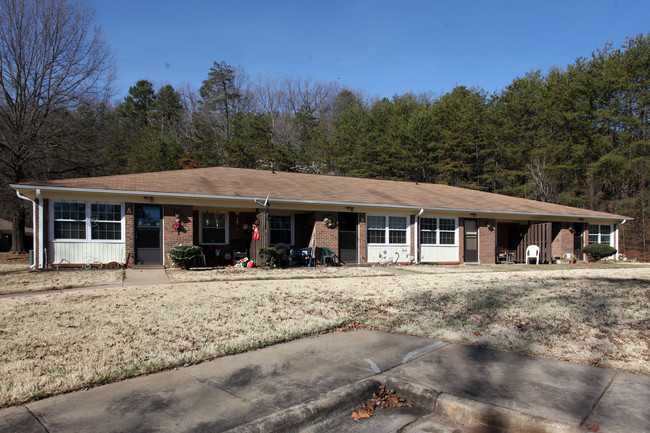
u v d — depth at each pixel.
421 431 3.63
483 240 21.08
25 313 7.08
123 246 14.87
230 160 40.69
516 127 40.06
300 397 3.93
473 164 41.38
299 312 7.46
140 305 7.83
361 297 9.13
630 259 28.16
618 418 3.49
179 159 40.00
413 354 5.25
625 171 34.34
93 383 4.20
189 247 14.47
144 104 59.88
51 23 24.41
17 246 26.17
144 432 3.24
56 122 25.22
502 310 7.66
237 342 5.55
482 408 3.70
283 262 16.73
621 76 34.97
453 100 44.12
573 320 6.82
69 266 14.29
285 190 17.86
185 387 4.16
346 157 41.78
